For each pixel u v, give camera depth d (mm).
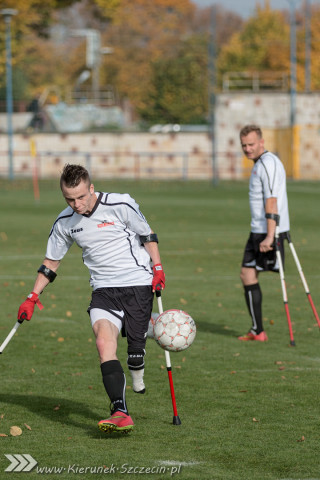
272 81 153750
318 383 18094
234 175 128375
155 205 77625
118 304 14500
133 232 14609
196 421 15203
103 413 15781
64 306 28266
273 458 13070
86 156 121250
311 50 163625
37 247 45969
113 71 190500
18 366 19766
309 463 12844
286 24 178625
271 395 17094
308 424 15016
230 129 131750
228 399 16781
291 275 35938
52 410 15992
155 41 191000
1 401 16641
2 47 130500
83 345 22219
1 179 117875
